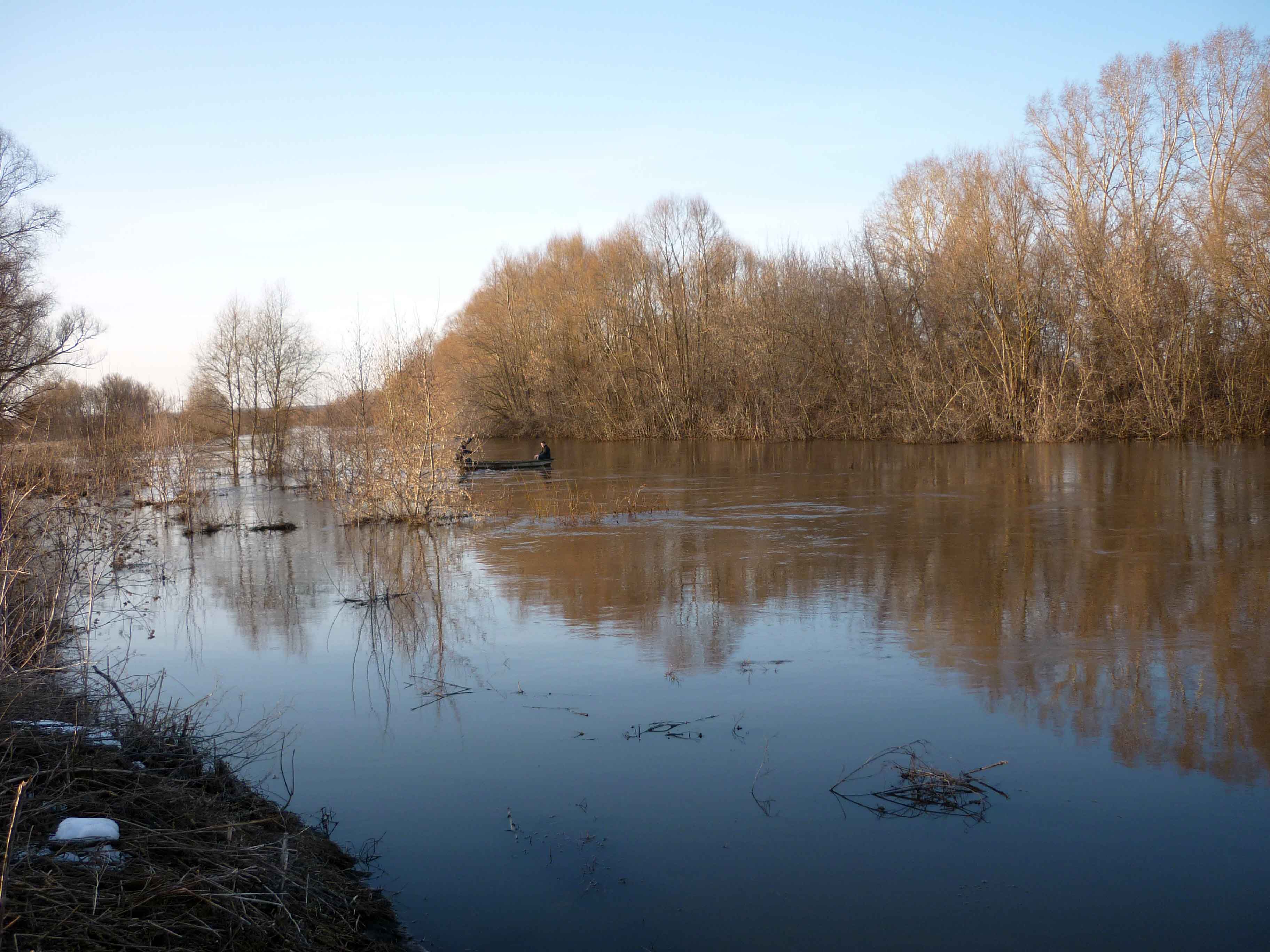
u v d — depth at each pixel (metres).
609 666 9.70
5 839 4.43
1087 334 39.41
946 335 42.75
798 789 6.62
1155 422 38.53
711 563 15.12
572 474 33.28
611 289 55.66
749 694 8.64
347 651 10.66
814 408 49.31
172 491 26.44
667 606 12.27
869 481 27.42
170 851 4.88
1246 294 36.41
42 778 5.30
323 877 5.25
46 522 10.90
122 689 8.98
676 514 21.31
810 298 48.72
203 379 36.53
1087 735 7.43
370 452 22.50
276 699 8.98
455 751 7.51
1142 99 40.53
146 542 18.88
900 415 44.03
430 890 5.39
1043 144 41.03
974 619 11.05
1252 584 12.30
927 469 30.28
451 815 6.36
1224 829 5.89
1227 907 5.08
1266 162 34.72
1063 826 5.98
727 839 5.94
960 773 6.77
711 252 54.97
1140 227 39.38
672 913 5.14
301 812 6.40
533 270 63.44
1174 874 5.41
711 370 53.62
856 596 12.41
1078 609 11.32
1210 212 38.03
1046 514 19.28
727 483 28.39
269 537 20.69
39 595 8.88
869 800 6.43
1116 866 5.50
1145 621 10.70
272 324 36.97
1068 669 9.06
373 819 6.30
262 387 37.00
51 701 6.88
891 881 5.42
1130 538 15.96
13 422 14.41
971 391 41.97
